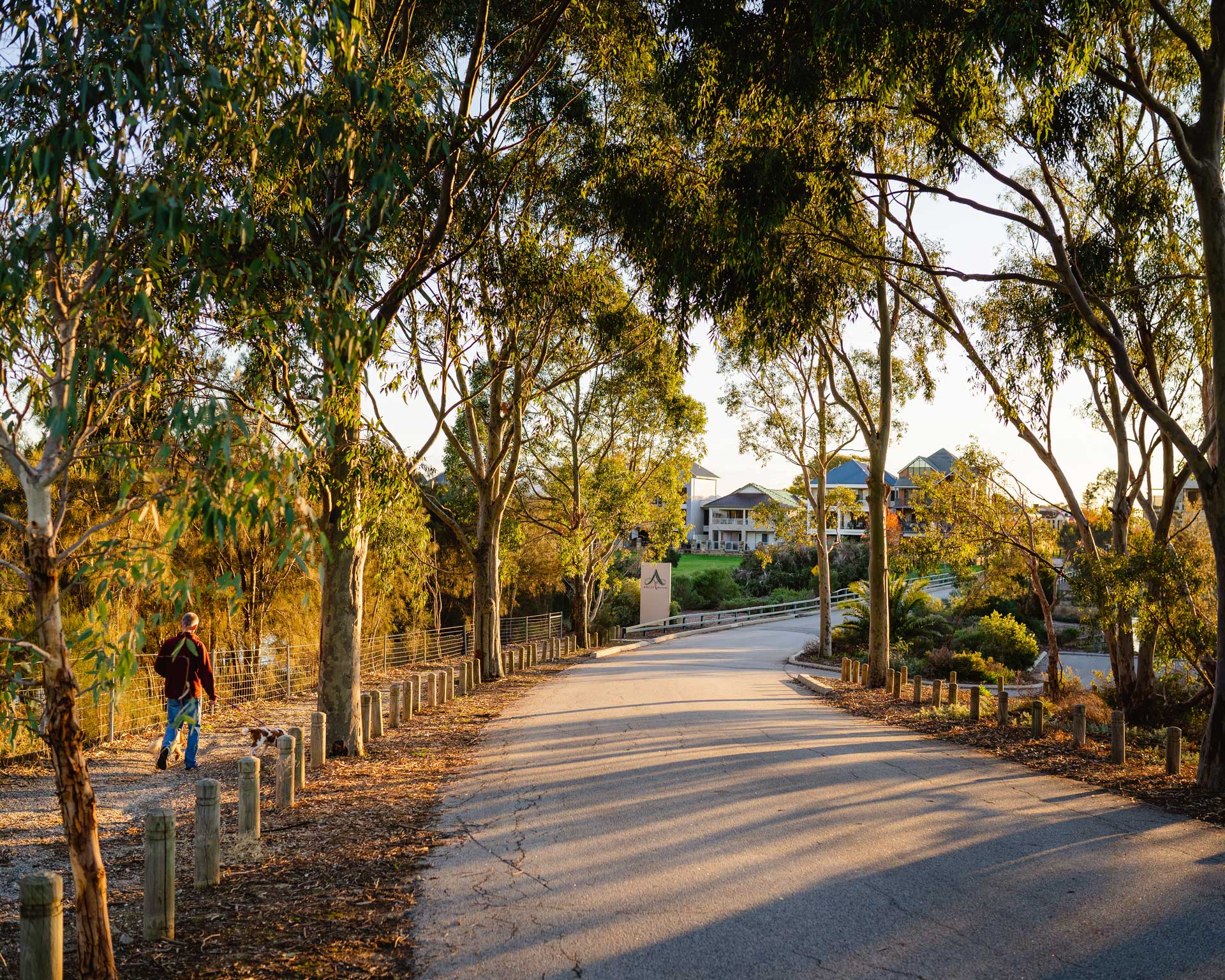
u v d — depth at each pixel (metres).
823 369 28.58
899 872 6.65
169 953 5.01
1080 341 14.20
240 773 7.11
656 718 15.15
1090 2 9.16
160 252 4.47
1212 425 15.23
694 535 99.00
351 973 4.77
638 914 5.73
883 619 21.09
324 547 4.45
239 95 4.94
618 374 30.27
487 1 11.77
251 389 7.44
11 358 4.50
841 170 11.94
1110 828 8.05
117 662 4.28
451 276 14.59
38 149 4.08
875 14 9.76
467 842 7.46
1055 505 20.06
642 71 14.76
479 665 21.81
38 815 8.18
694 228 12.59
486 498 22.80
